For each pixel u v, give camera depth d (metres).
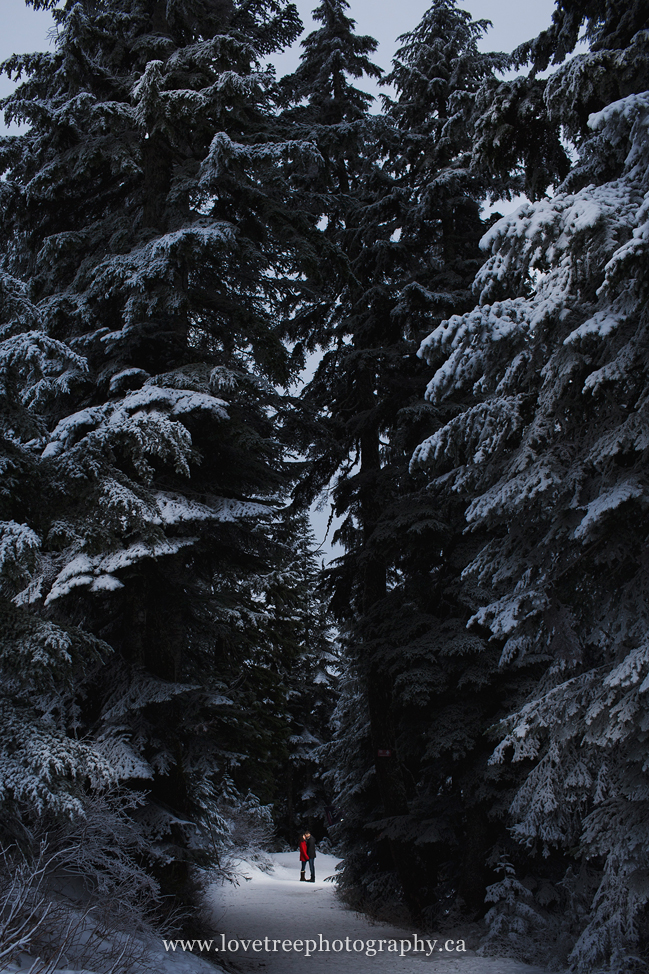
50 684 7.25
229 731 12.27
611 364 7.06
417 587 14.90
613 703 7.16
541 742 8.52
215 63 11.88
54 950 5.81
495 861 12.22
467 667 12.89
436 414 14.32
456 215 16.77
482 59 16.27
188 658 12.45
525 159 10.09
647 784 7.06
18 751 6.70
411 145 16.55
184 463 9.04
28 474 7.49
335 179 18.11
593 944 7.25
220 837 11.41
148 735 9.73
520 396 8.12
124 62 12.91
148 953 7.41
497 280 7.93
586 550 7.79
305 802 33.84
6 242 12.52
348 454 17.19
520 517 8.24
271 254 13.19
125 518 8.41
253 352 12.29
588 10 9.23
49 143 11.47
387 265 16.44
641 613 7.45
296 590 28.89
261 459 12.12
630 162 7.28
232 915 14.30
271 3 14.39
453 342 7.81
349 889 16.12
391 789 14.22
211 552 12.06
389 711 14.92
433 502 13.73
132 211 13.09
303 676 33.75
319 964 10.27
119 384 10.34
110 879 7.58
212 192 12.38
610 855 7.35
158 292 10.93
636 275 6.38
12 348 6.81
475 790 12.51
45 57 11.59
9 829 6.96
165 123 11.11
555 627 8.05
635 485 6.88
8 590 7.07
